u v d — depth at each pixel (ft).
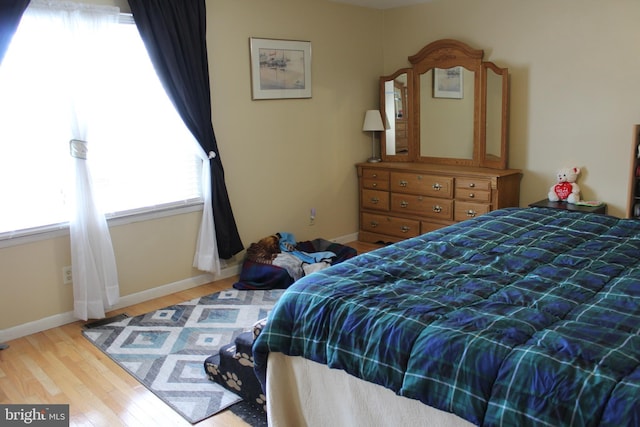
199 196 13.55
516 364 4.89
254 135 14.55
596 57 13.24
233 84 13.83
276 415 6.96
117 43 11.71
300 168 15.94
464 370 5.12
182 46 12.32
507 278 7.04
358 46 16.96
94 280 11.32
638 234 8.79
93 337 10.82
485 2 14.99
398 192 16.48
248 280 13.56
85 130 10.93
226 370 8.55
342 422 6.46
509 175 14.42
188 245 13.53
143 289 12.79
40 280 11.10
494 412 4.84
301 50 15.26
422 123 16.76
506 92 14.64
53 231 11.11
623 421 4.20
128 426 7.79
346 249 15.17
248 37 13.94
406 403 5.71
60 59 10.60
